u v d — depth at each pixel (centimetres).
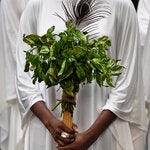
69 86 357
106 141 394
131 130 407
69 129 368
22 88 401
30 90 398
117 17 404
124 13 405
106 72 354
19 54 412
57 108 396
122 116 393
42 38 358
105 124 386
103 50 363
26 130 409
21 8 500
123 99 392
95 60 354
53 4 406
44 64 354
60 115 395
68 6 402
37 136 400
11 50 492
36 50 395
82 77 352
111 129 393
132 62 401
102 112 389
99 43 361
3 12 502
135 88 400
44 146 398
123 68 400
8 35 496
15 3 498
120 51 405
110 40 390
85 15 399
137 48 406
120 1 405
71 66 351
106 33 396
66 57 349
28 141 409
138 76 405
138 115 403
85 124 396
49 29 361
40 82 377
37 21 412
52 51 350
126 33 404
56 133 373
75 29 361
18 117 473
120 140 395
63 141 371
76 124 396
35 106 391
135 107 401
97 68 353
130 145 398
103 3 402
